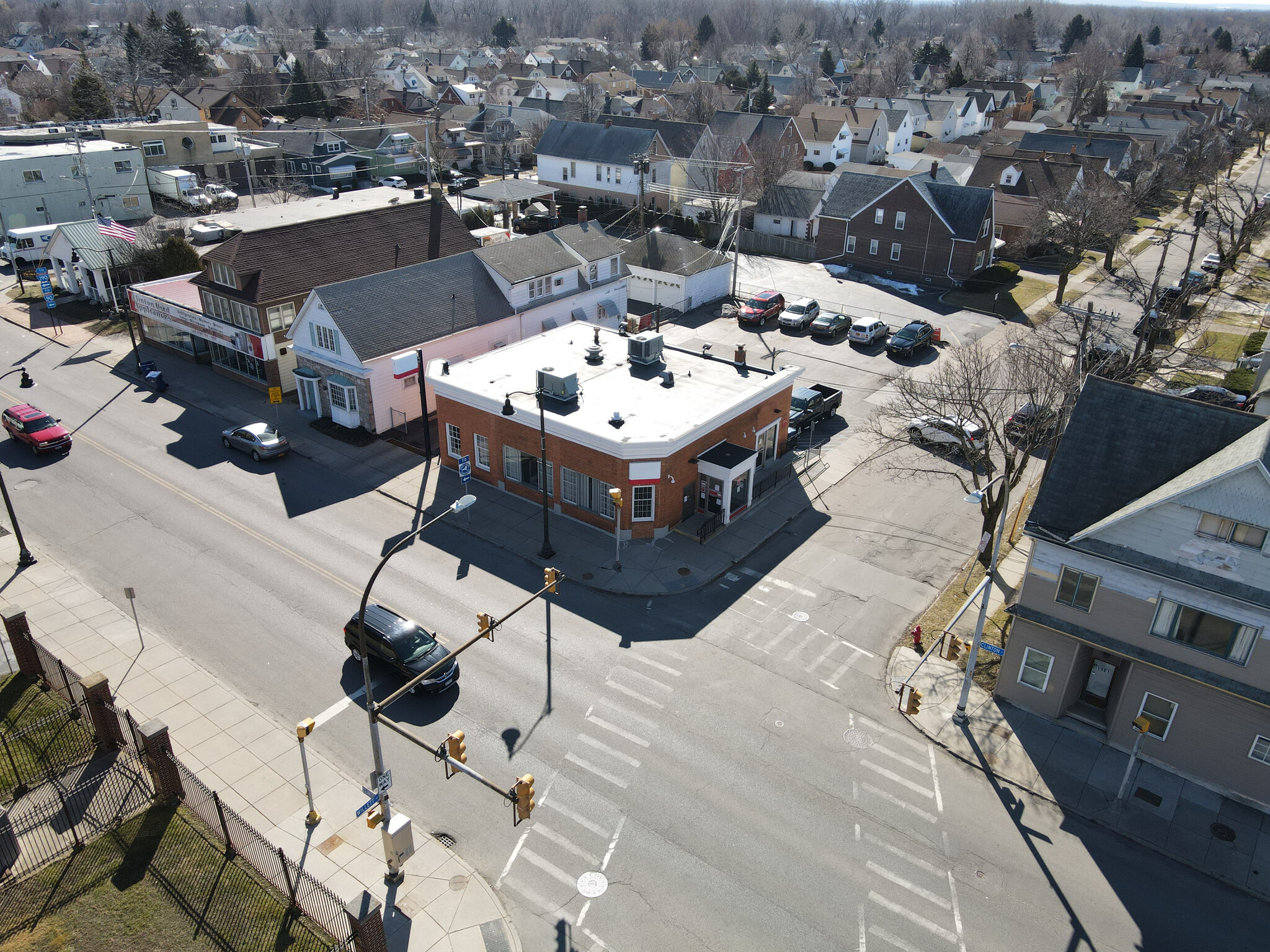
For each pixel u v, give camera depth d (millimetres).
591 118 129000
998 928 19984
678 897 20547
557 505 37594
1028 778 24328
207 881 20016
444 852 21578
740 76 171500
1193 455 23641
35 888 19625
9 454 41438
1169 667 23344
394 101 142125
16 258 68125
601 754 24781
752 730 25828
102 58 181125
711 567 33906
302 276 48219
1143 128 127625
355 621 27953
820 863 21547
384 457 42375
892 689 27750
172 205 89750
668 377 39781
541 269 51250
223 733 25156
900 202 71500
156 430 44406
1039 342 46281
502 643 29297
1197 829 22797
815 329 58844
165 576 32469
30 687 26125
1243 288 71875
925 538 36281
